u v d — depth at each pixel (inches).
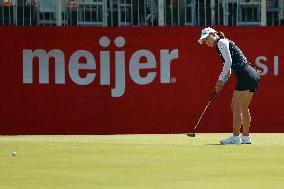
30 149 1150.3
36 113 1487.5
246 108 1253.7
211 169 895.7
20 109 1485.0
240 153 1085.8
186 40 1494.8
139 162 971.3
